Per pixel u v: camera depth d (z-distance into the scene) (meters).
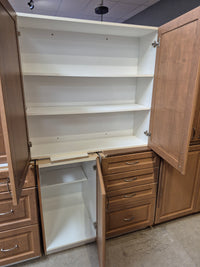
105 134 2.06
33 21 1.33
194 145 1.86
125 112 2.06
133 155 1.69
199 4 2.17
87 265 1.61
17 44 1.23
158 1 2.96
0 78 0.84
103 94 1.94
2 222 1.45
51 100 1.79
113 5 3.14
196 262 1.63
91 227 1.91
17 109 1.14
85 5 3.11
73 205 2.23
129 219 1.86
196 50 1.12
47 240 1.76
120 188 1.73
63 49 1.69
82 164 2.08
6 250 1.52
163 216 2.00
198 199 2.10
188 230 1.98
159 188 1.87
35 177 1.48
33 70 1.66
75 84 1.82
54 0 2.88
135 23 3.76
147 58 1.74
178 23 1.27
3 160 1.32
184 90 1.25
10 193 1.38
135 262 1.63
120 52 1.87
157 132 1.63
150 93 1.73
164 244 1.81
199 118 1.76
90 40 1.75
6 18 1.00
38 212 1.56
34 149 1.71
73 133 1.94
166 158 1.50
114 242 1.83
